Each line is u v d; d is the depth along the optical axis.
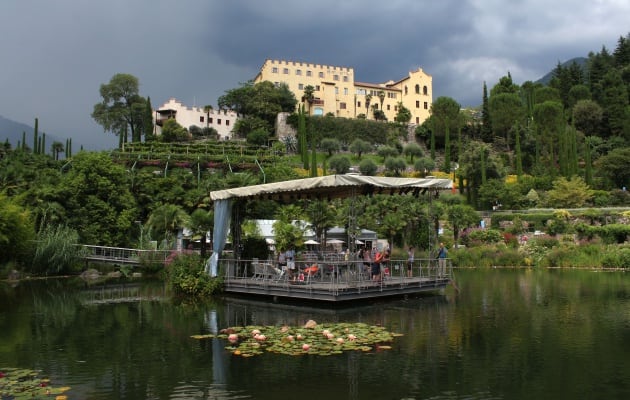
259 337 11.65
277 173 61.81
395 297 19.11
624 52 109.88
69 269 32.34
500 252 37.88
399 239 43.81
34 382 8.55
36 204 34.97
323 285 17.73
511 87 106.75
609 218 46.59
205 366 9.45
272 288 18.58
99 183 37.66
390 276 20.81
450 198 54.72
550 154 79.06
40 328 13.70
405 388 8.01
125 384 8.41
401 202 44.75
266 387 8.13
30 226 31.62
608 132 90.50
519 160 69.69
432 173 79.12
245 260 21.00
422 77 113.56
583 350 10.38
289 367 9.30
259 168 65.62
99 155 39.28
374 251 21.77
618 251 34.06
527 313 15.15
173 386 8.27
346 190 20.67
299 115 88.19
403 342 11.25
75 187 36.78
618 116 88.88
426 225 42.19
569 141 73.88
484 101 103.69
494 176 63.62
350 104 106.62
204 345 11.28
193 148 75.62
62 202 35.59
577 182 58.38
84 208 36.31
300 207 42.56
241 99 99.94
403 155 90.00
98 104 98.44
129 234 39.12
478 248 39.22
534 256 37.16
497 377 8.56
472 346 10.82
